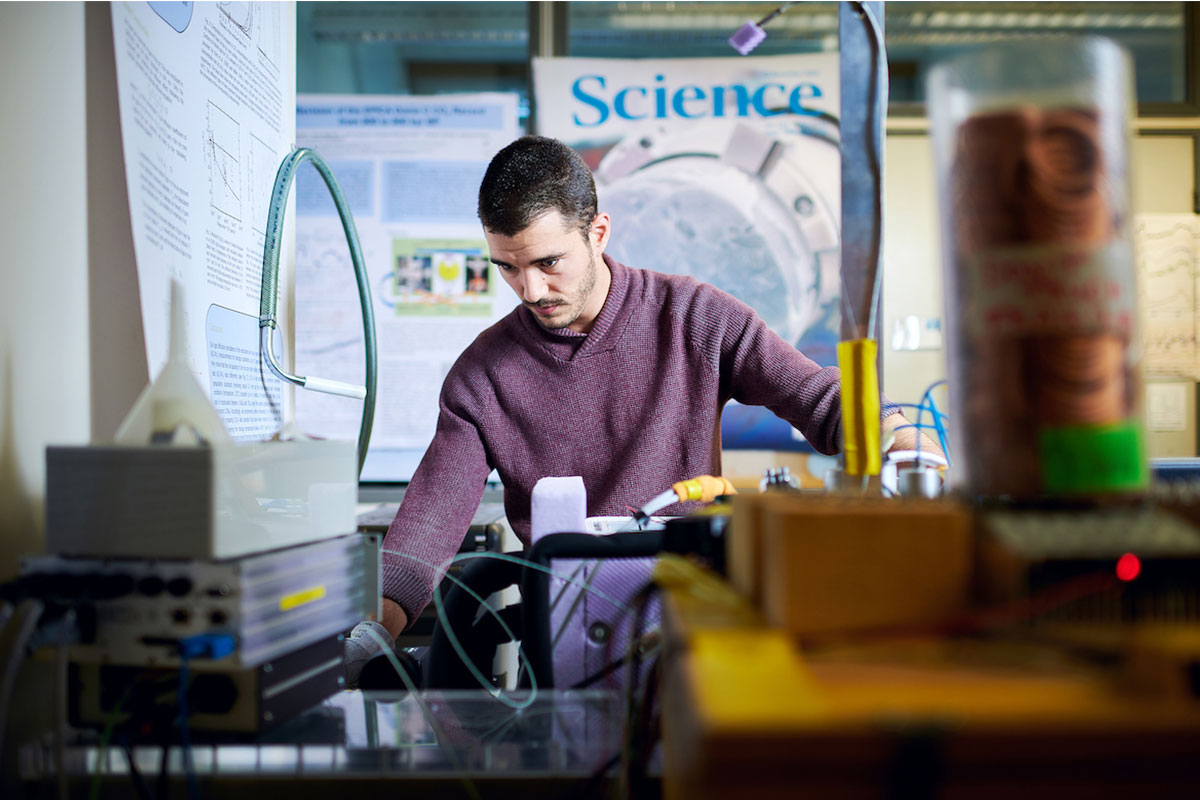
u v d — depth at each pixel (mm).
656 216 2678
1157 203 2771
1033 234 414
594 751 532
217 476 512
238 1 1163
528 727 575
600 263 1586
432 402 2664
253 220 1224
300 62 2879
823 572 388
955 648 374
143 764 512
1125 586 360
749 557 447
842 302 684
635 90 2680
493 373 1535
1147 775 272
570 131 2682
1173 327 2584
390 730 570
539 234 1331
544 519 742
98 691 541
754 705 279
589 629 628
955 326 451
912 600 388
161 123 913
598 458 1536
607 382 1535
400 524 1351
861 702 299
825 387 1405
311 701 605
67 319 797
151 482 518
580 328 1568
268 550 577
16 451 714
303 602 589
